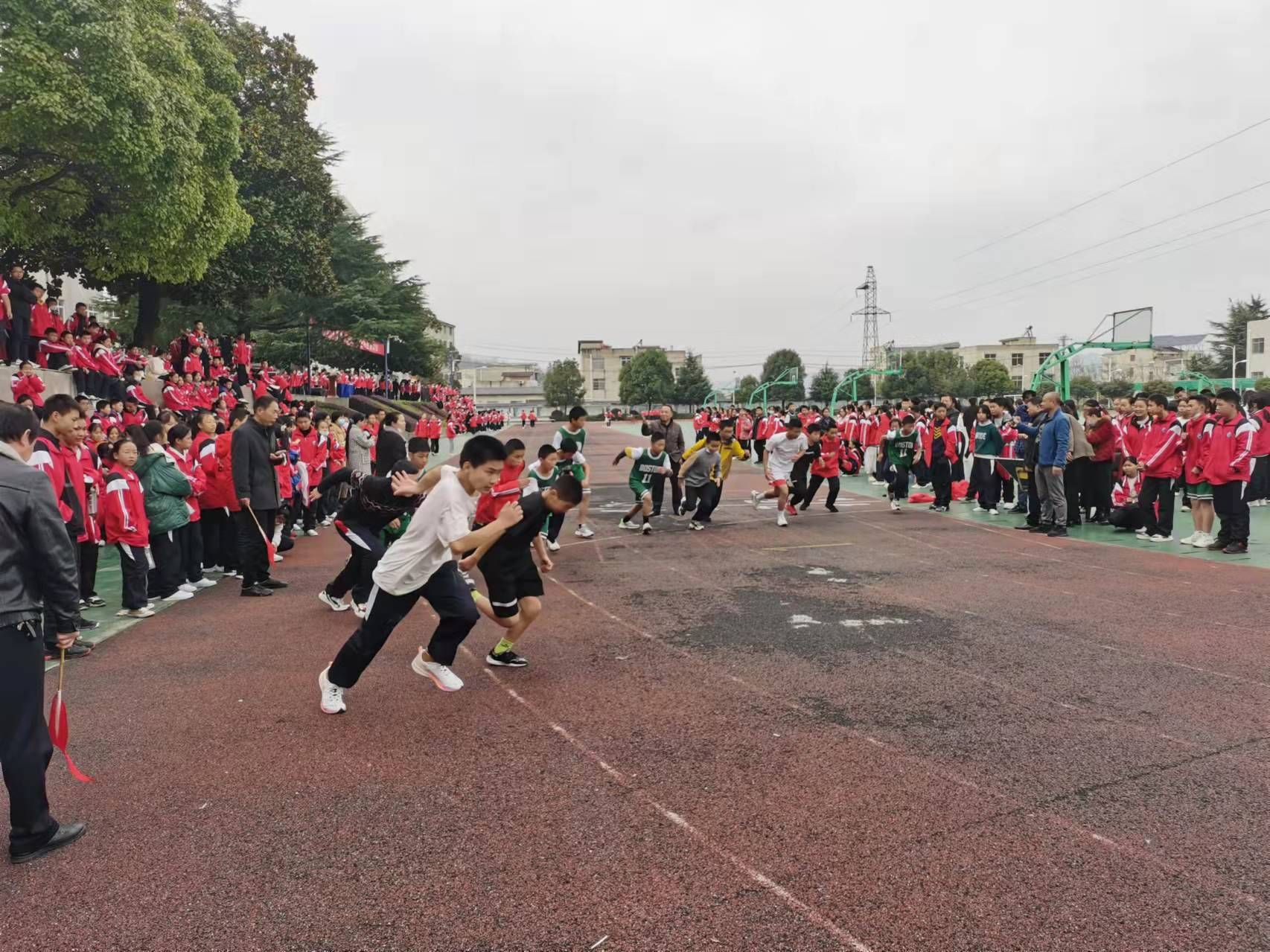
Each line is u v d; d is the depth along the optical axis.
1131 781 3.62
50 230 19.41
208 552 8.66
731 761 3.85
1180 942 2.50
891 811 3.35
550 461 9.69
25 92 13.36
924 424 15.71
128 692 4.93
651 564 9.02
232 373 25.33
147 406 12.60
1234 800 3.44
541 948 2.51
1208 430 9.35
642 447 11.42
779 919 2.64
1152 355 82.06
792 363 94.12
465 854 3.06
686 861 2.99
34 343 14.88
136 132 14.76
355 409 31.97
